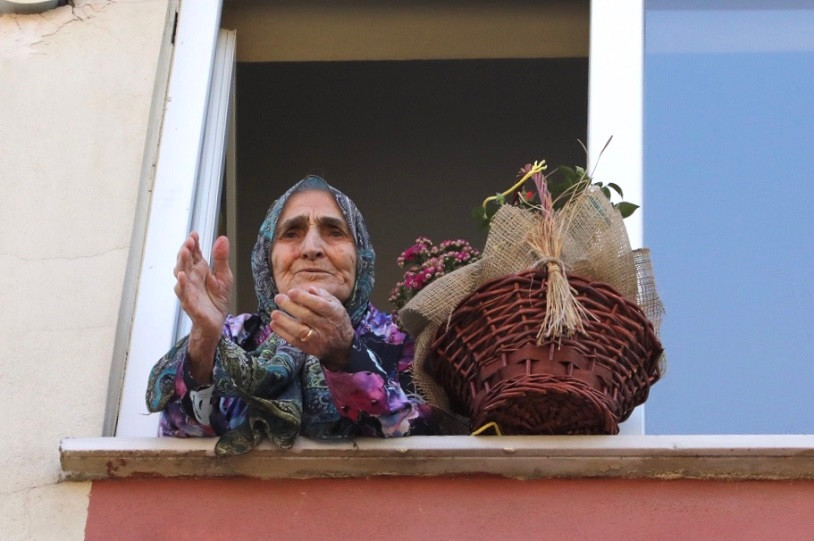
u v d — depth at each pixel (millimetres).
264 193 6371
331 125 6309
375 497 3803
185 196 4547
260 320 4047
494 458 3789
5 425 4062
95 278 4336
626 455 3779
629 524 3750
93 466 3865
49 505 3865
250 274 6273
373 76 6086
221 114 4852
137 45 4793
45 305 4285
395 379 3996
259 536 3770
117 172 4539
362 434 3807
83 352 4199
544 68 5965
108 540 3799
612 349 3703
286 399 3766
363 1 5172
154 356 4246
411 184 6492
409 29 5199
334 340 3568
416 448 3787
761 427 4242
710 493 3783
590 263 3850
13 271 4344
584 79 6000
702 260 4512
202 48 4859
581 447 3768
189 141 4660
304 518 3785
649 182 4625
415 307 3859
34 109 4656
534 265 3781
